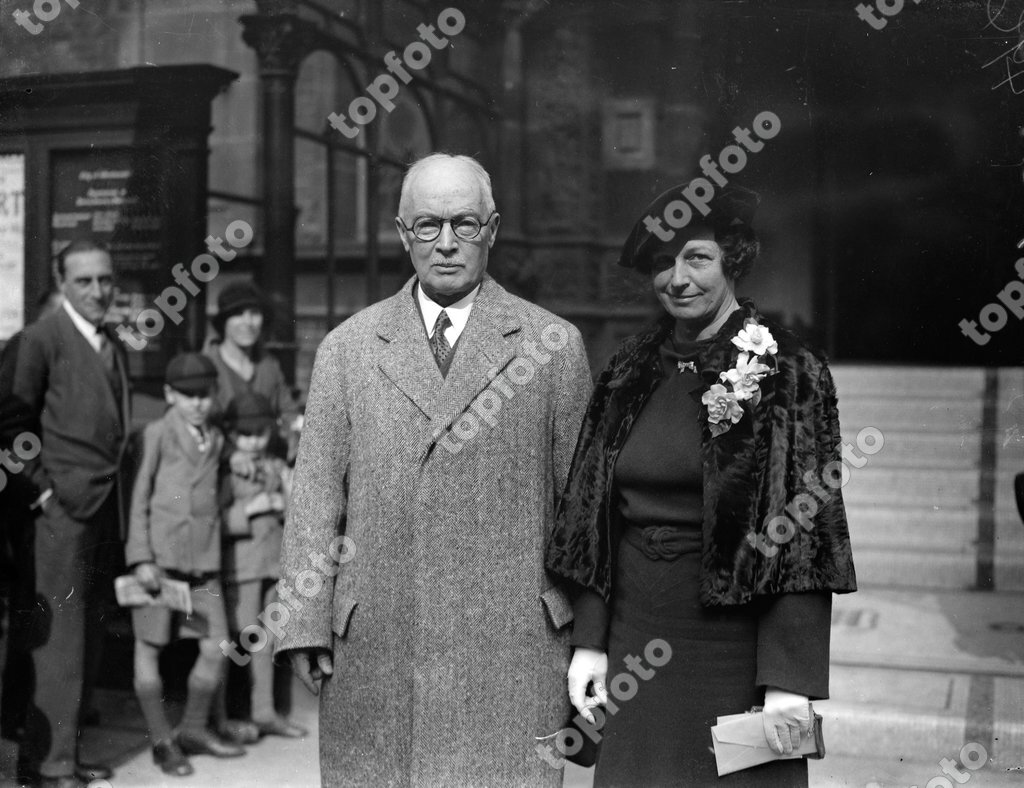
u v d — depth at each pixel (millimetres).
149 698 3609
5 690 3566
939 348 4219
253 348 4102
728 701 2117
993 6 3359
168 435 3680
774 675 2045
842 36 3521
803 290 4094
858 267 3885
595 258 4457
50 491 3631
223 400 3838
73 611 3602
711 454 2123
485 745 2301
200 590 3635
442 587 2297
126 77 4227
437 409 2311
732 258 2230
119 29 4289
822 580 2029
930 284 3791
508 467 2314
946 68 3445
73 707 3555
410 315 2404
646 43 4113
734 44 3688
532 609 2309
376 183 4703
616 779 2178
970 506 4465
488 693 2301
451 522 2301
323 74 4742
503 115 4402
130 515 3635
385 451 2314
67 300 3748
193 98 4344
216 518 3682
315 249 4855
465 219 2307
